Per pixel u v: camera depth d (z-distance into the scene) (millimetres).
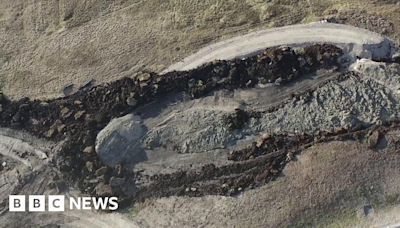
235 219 25438
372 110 26781
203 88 28094
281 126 27188
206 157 27344
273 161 26375
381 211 25062
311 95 27453
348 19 28891
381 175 25484
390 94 27125
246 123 27469
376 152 25766
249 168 26578
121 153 27906
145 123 28094
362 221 24906
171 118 28000
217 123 27469
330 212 25156
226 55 28656
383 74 27328
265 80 27906
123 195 27562
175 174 27344
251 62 28266
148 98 28312
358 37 28156
